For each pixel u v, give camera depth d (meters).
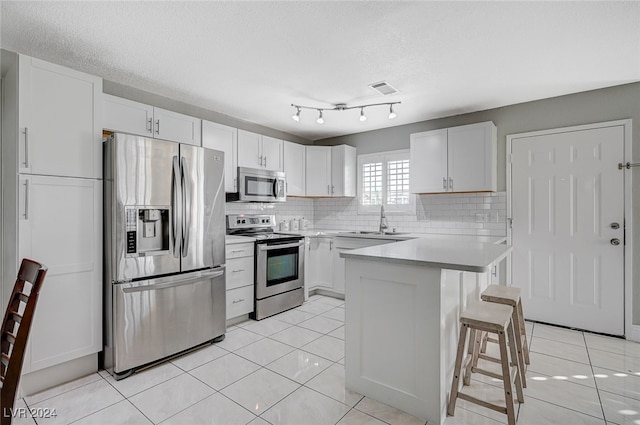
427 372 1.74
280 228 4.55
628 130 2.89
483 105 3.46
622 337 2.91
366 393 1.98
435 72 2.65
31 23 1.94
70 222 2.16
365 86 2.95
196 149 2.68
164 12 1.85
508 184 3.46
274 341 2.85
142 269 2.34
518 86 2.95
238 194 3.61
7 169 2.11
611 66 2.54
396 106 3.49
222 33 2.08
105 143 2.33
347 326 2.04
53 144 2.09
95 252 2.27
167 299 2.47
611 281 2.96
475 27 2.00
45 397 1.99
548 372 2.28
